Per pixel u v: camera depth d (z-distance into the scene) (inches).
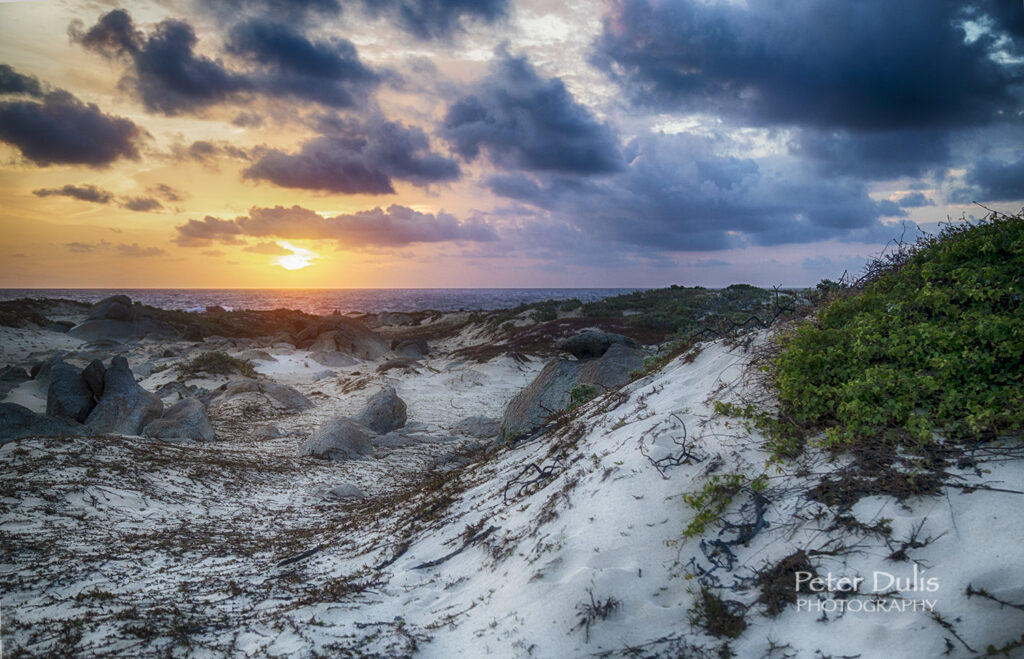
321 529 423.2
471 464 464.1
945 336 188.2
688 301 1648.6
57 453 505.4
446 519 313.7
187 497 487.8
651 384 340.8
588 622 162.7
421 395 1139.9
